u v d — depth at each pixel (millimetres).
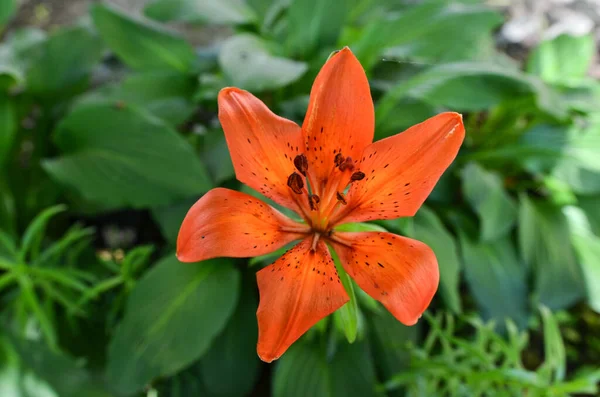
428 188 237
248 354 383
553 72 517
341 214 260
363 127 244
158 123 380
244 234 245
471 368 375
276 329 230
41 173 460
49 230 455
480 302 424
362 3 498
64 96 469
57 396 361
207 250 236
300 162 245
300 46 444
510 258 446
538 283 437
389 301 232
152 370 344
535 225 454
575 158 446
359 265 244
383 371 381
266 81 364
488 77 390
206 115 515
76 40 473
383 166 245
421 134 235
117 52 449
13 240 403
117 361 350
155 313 354
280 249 277
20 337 374
